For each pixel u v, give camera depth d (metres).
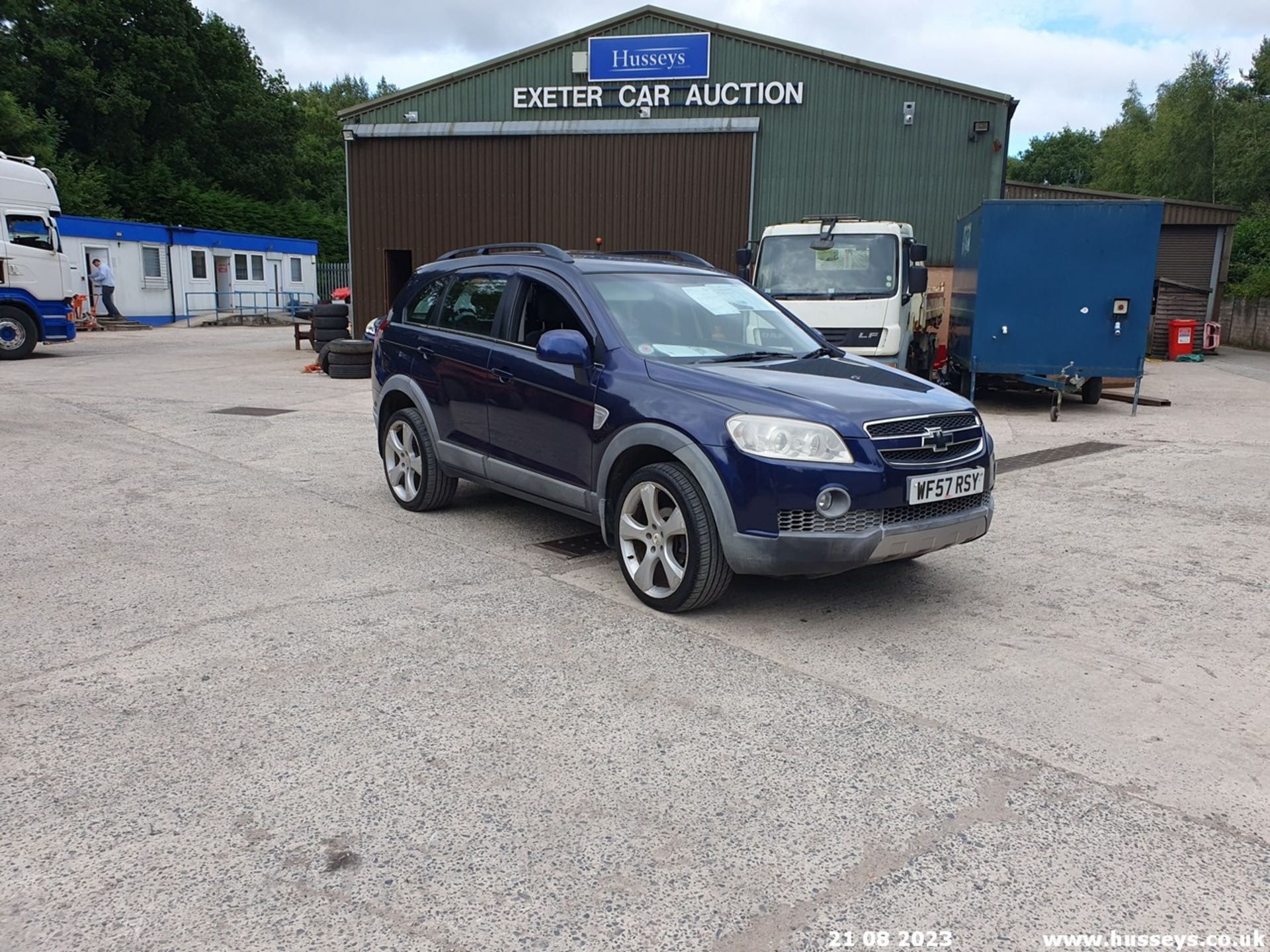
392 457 6.75
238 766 3.10
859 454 4.15
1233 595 4.98
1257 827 2.82
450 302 6.26
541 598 4.80
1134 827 2.81
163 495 7.02
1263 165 38.06
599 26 18.28
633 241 18.73
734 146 18.06
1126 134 56.56
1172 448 9.52
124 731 3.33
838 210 17.84
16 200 17.44
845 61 17.39
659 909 2.42
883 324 11.09
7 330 17.72
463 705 3.57
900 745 3.30
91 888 2.47
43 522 6.18
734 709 3.57
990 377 12.91
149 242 31.45
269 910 2.40
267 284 37.28
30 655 3.99
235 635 4.25
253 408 11.65
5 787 2.95
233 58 49.78
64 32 42.25
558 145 18.73
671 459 4.61
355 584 4.98
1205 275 26.09
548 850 2.66
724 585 4.44
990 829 2.79
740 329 5.49
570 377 5.05
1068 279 11.34
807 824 2.81
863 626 4.47
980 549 5.83
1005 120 16.98
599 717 3.49
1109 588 5.09
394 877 2.53
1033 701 3.68
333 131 69.12
